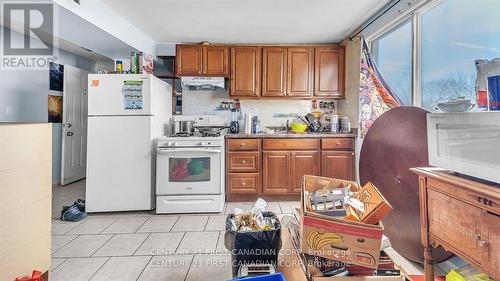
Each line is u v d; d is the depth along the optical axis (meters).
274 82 3.80
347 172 3.50
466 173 1.06
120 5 2.83
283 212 3.07
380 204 1.22
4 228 1.33
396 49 2.72
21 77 3.66
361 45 3.08
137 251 2.14
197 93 4.08
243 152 3.48
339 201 1.40
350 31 3.47
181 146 3.06
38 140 1.55
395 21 2.62
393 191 1.91
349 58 3.65
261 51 3.81
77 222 2.76
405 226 1.84
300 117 4.03
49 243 1.64
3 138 1.32
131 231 2.54
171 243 2.28
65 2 2.43
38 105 3.93
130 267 1.91
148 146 3.03
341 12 2.91
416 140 1.75
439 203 1.17
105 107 2.99
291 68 3.80
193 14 3.00
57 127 4.30
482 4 1.68
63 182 4.26
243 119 4.03
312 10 2.86
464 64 1.83
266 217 1.66
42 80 3.99
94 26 2.77
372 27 3.00
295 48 3.79
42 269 1.58
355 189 1.49
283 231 1.75
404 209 1.84
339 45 3.79
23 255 1.44
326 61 3.80
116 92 2.99
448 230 1.12
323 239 1.21
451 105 1.20
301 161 3.50
